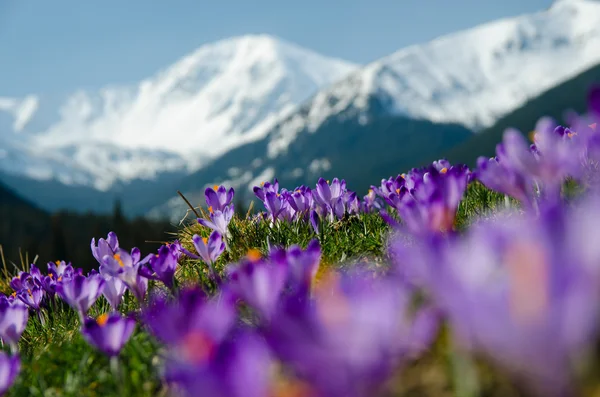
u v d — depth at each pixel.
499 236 1.53
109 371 3.51
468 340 1.53
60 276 6.14
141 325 4.10
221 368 1.49
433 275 1.50
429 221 2.69
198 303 1.99
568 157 2.50
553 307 1.28
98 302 5.95
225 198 5.88
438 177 2.78
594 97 1.90
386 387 1.92
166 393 3.12
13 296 6.41
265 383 1.50
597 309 1.29
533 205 2.85
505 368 1.43
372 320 1.49
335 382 1.47
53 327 5.74
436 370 2.24
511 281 1.36
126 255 4.11
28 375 3.77
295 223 6.28
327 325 1.51
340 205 6.20
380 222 6.07
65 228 130.25
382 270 4.38
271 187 6.48
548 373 1.33
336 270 4.75
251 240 6.14
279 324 1.54
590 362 1.46
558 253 1.31
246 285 2.36
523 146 2.59
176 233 8.24
